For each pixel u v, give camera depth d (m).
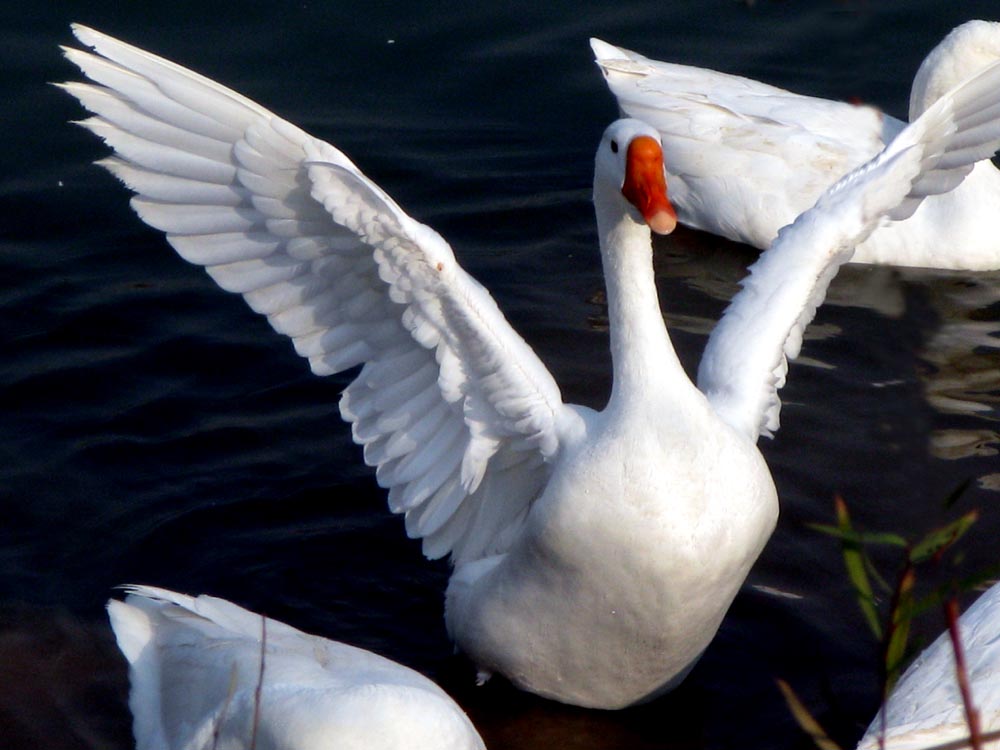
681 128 16.42
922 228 15.56
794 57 18.17
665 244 16.25
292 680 8.78
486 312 9.29
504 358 9.35
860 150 16.11
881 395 13.12
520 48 18.30
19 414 12.84
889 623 6.45
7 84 17.11
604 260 9.47
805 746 9.81
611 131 9.26
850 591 11.02
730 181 16.09
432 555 10.54
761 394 9.86
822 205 10.30
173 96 8.99
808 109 16.53
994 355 13.86
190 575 11.41
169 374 13.41
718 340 10.12
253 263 9.59
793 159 16.03
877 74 17.81
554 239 15.41
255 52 17.91
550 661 9.84
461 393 9.60
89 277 14.59
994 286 15.26
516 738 10.01
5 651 10.48
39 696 10.09
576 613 9.41
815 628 10.71
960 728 8.65
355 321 9.70
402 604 11.29
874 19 18.69
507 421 9.63
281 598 11.27
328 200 8.85
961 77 16.20
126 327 13.94
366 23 18.56
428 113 17.19
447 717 8.38
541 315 14.22
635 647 9.49
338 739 8.23
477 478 9.85
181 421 12.88
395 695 8.37
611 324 9.41
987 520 11.55
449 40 18.38
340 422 12.96
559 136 16.95
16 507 11.89
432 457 10.11
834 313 14.57
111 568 11.40
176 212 9.35
